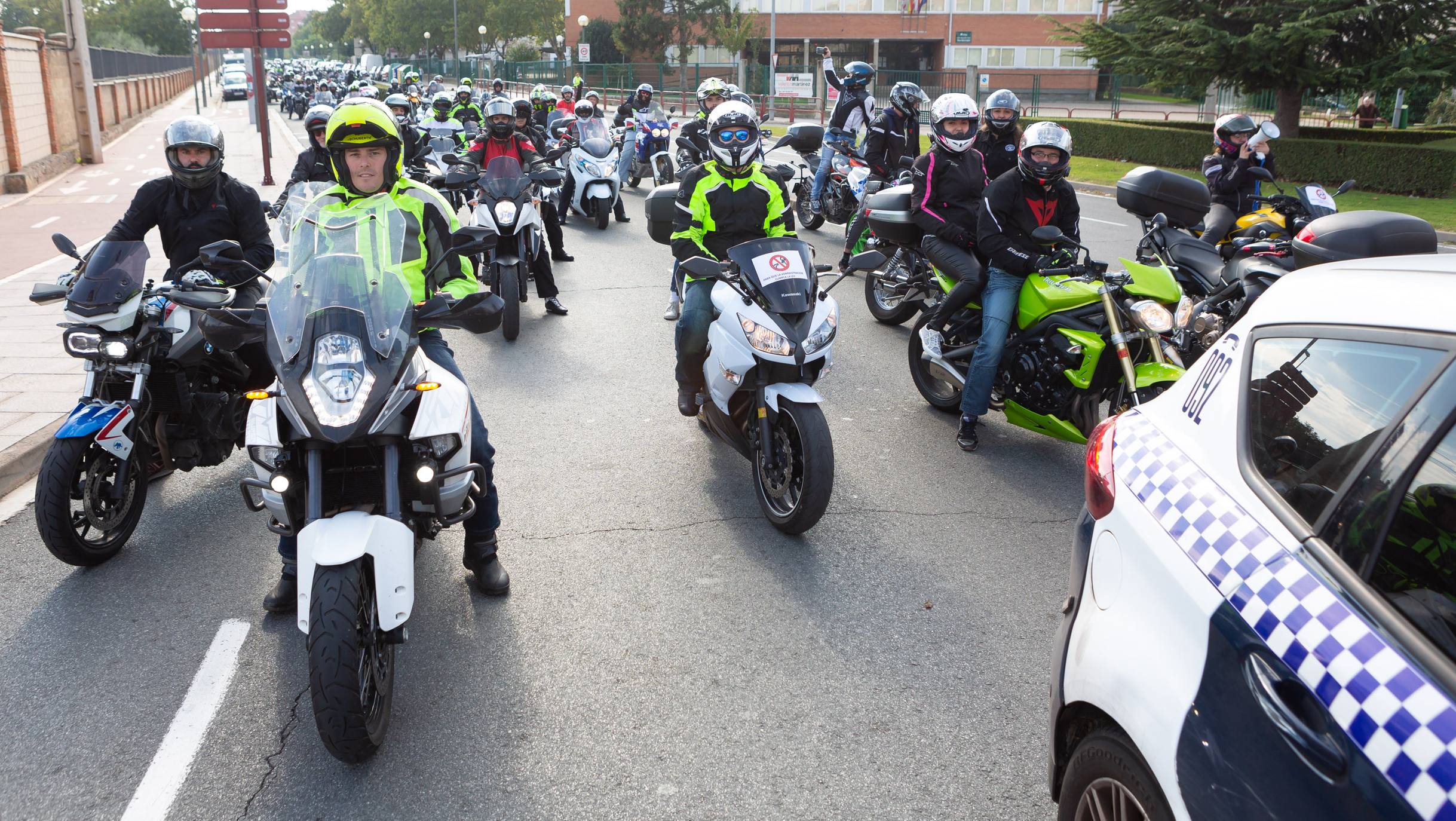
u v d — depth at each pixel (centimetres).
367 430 329
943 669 389
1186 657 205
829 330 491
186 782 325
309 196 386
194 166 508
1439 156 1833
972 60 7062
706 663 393
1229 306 659
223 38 1975
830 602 440
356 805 314
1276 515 206
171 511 536
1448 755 153
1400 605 176
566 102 2664
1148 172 751
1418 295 205
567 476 580
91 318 452
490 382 759
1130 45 2558
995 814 310
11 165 2052
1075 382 562
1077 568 276
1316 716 172
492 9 8625
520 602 439
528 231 932
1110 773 222
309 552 319
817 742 345
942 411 702
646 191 2034
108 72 4269
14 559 481
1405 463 185
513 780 326
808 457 478
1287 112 2469
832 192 1355
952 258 645
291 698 371
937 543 500
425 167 1316
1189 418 252
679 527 515
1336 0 2227
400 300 355
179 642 408
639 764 333
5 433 610
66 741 345
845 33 7031
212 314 359
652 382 757
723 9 6250
